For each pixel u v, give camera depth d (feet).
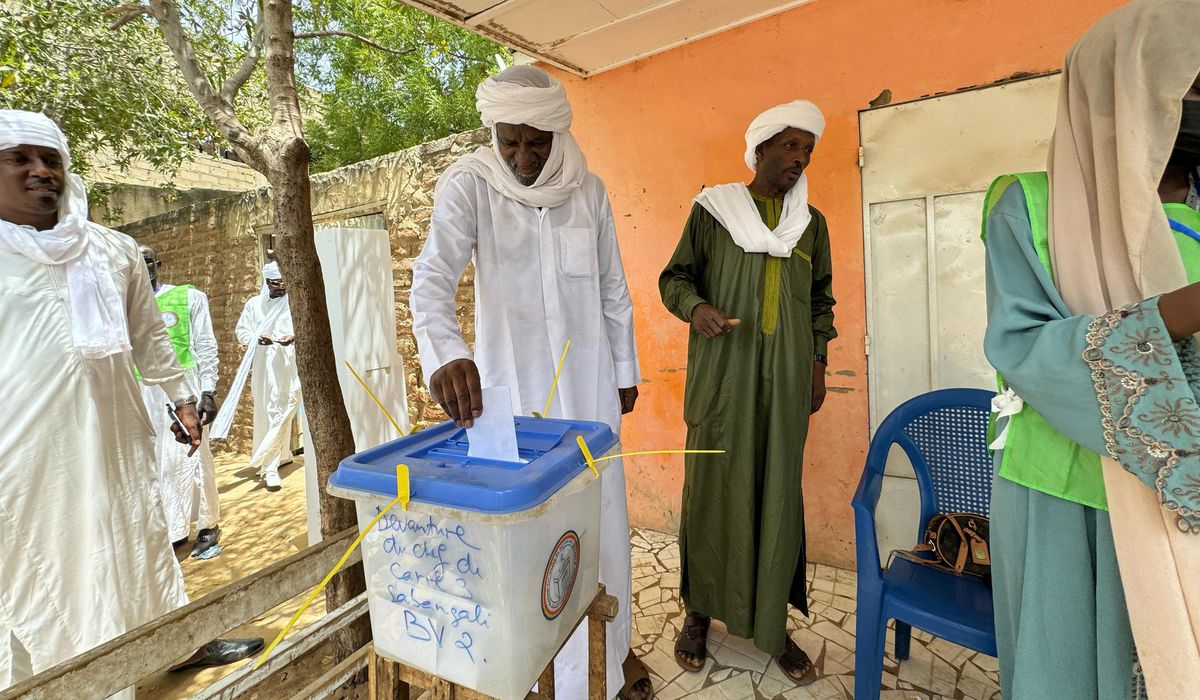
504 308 4.76
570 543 2.76
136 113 12.78
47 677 2.14
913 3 6.81
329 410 5.35
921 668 5.84
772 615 5.43
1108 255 2.78
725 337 5.68
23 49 10.64
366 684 5.61
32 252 4.46
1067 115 3.02
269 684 6.03
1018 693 3.07
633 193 9.01
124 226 19.25
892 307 7.32
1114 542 2.73
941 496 5.59
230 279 16.90
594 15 7.39
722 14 7.54
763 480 5.64
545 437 3.04
